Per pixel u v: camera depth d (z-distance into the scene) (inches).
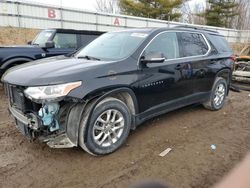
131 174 115.4
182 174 116.0
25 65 145.9
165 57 162.9
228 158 131.8
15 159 126.6
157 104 158.7
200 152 137.8
